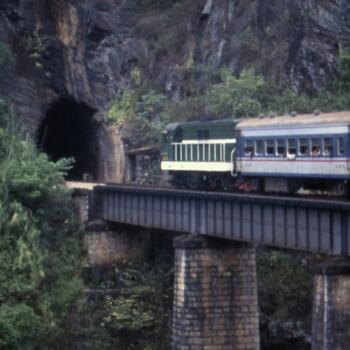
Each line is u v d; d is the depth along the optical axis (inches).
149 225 5152.6
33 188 5236.2
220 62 7367.1
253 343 4584.2
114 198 5546.3
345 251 3688.5
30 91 7568.9
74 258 5428.2
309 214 3882.9
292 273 5172.2
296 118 4490.7
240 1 7470.5
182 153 5428.2
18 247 4781.0
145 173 7234.3
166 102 7524.6
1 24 7514.8
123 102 7780.5
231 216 4389.8
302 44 6919.3
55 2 7726.4
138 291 5211.6
